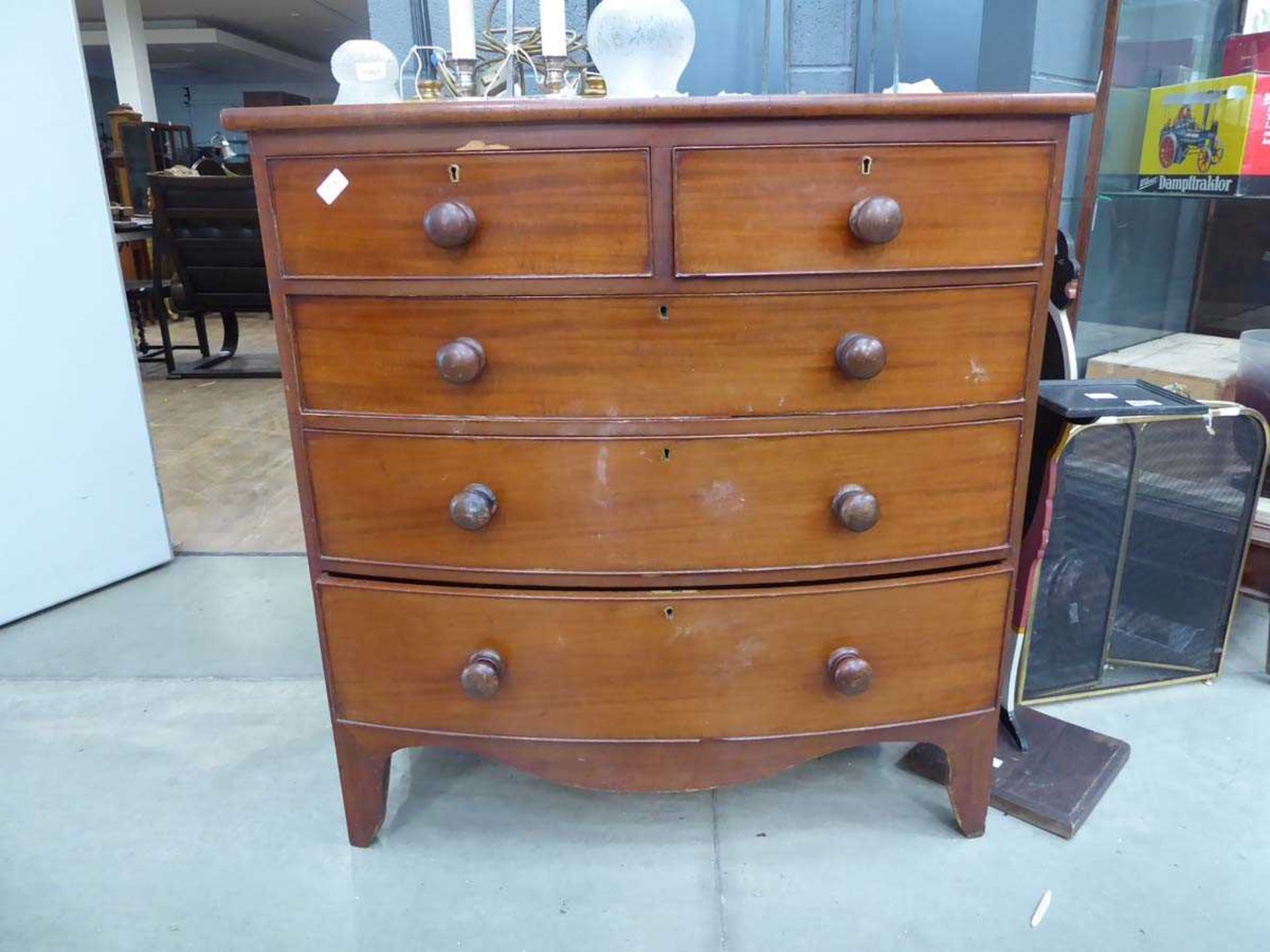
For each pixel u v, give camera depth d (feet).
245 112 3.14
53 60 5.99
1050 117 3.16
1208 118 5.85
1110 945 3.54
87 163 6.29
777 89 5.42
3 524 6.20
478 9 5.25
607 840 4.22
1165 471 4.78
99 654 5.91
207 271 13.01
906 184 3.16
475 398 3.40
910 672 3.80
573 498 3.50
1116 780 4.48
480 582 3.66
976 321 3.37
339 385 3.48
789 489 3.49
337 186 3.21
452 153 3.10
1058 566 4.79
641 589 3.62
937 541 3.65
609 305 3.24
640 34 3.67
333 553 3.73
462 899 3.87
